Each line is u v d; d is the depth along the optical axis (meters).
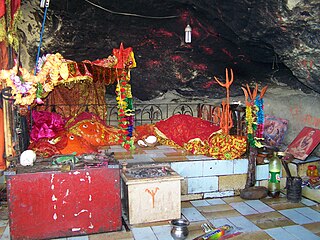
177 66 5.94
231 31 4.21
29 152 3.27
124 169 3.74
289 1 2.88
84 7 4.75
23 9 4.76
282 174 4.48
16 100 3.39
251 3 3.21
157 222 3.45
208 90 6.32
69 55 5.64
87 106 6.15
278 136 5.16
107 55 5.78
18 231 3.02
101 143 5.21
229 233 3.19
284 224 3.39
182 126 5.12
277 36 3.43
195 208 3.87
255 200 4.10
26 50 5.20
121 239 3.10
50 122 4.70
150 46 5.64
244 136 4.50
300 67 3.63
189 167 4.17
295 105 5.11
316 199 4.03
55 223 3.11
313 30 3.04
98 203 3.19
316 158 4.57
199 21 4.59
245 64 5.09
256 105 4.24
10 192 2.98
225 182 4.29
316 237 3.10
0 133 3.54
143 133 5.40
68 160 3.32
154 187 3.42
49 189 3.07
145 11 4.79
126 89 4.27
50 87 3.58
